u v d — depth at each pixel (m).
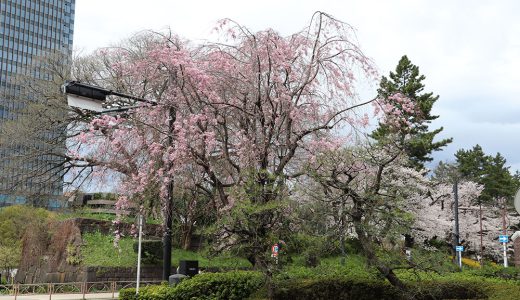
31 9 93.94
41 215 31.70
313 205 12.52
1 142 26.06
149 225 26.52
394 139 14.19
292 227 13.67
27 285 22.03
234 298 12.93
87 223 26.69
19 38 91.44
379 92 15.34
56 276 25.97
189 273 15.32
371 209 11.70
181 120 14.35
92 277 23.48
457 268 17.41
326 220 12.88
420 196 29.94
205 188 15.40
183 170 14.75
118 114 15.22
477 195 41.47
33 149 25.91
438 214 34.41
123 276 24.22
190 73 13.66
